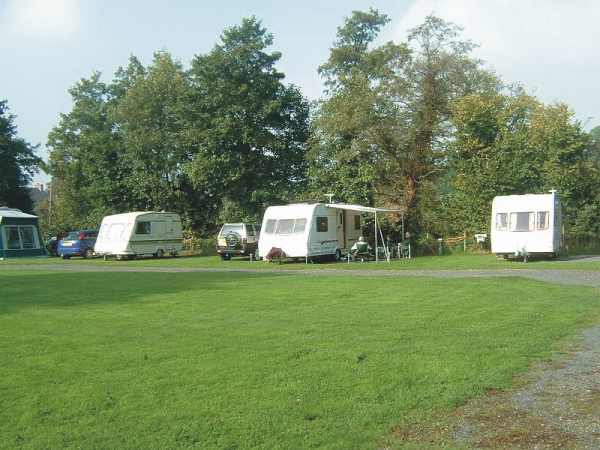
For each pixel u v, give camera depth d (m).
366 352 8.58
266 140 39.38
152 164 43.88
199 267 26.97
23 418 6.14
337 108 35.34
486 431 5.68
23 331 10.60
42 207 69.44
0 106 49.22
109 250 35.31
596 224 35.41
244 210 40.03
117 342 9.58
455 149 34.41
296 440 5.47
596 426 5.76
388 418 5.98
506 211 26.97
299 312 12.34
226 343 9.37
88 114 56.03
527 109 35.59
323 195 36.12
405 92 34.59
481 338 9.50
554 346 9.01
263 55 40.22
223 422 5.92
